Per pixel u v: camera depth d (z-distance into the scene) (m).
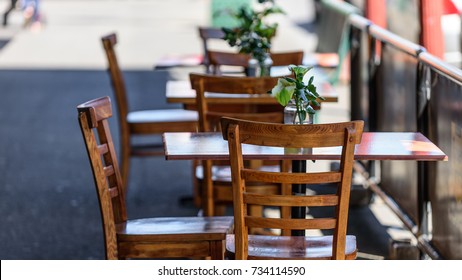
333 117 10.99
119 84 7.61
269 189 6.07
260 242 4.71
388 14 8.81
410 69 6.35
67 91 13.19
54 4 27.45
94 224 7.31
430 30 7.20
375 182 7.48
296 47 16.52
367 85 8.00
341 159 4.29
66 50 17.44
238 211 4.39
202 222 5.09
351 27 8.30
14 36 19.62
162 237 4.86
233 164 4.34
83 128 4.72
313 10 20.34
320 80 7.17
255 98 6.45
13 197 8.09
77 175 8.82
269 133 4.26
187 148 4.88
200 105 5.84
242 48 7.06
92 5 27.06
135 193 8.20
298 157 4.68
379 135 5.13
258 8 22.47
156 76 14.24
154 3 27.39
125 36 19.17
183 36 18.98
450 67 5.26
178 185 8.48
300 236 4.87
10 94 13.02
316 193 7.83
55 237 6.98
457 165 5.22
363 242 6.79
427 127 5.87
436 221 5.74
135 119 7.75
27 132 10.69
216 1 12.39
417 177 6.02
